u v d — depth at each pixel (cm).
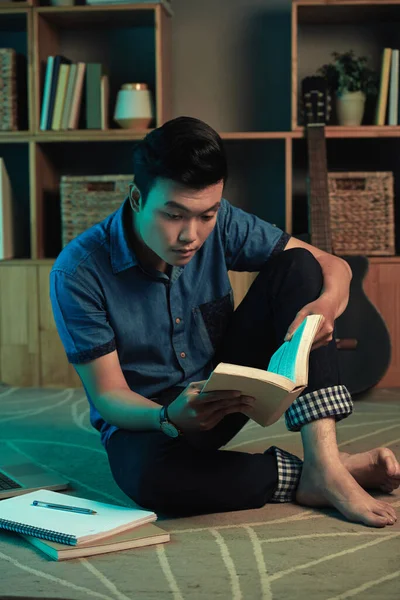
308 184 317
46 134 323
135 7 317
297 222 353
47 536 148
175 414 147
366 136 318
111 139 321
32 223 326
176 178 135
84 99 328
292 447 226
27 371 327
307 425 166
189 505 165
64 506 161
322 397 163
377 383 298
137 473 162
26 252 357
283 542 152
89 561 144
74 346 164
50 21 336
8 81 324
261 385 131
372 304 301
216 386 134
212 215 142
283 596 128
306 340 141
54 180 351
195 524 163
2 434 250
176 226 140
